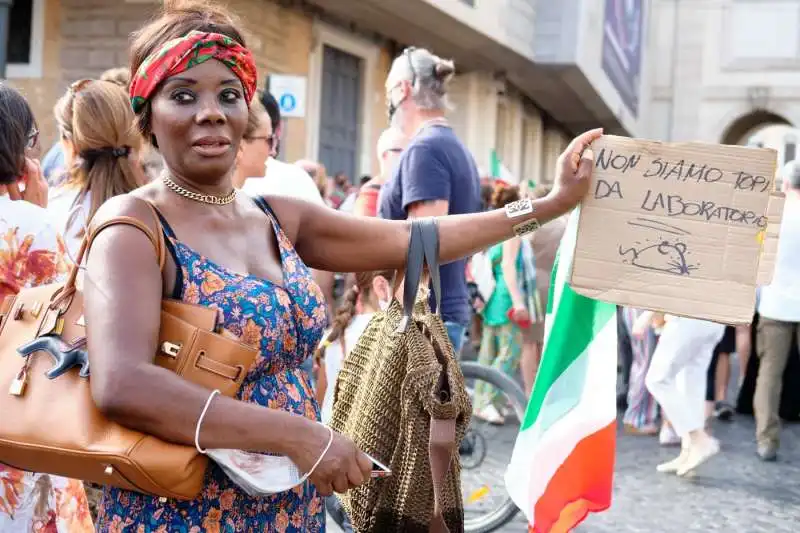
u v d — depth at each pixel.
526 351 8.45
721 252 2.71
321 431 2.11
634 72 33.03
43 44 11.96
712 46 39.41
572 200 2.71
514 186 8.85
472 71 21.16
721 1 39.16
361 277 4.62
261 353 2.27
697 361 6.95
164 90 2.25
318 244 2.59
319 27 15.24
